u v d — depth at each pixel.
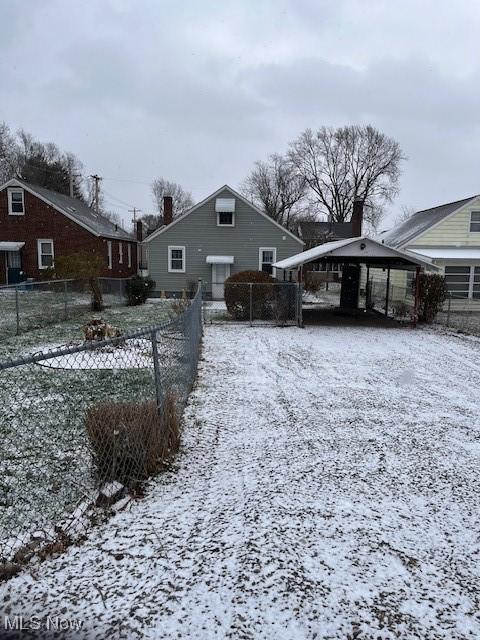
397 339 13.65
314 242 42.66
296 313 16.30
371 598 2.83
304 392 7.65
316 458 4.95
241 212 25.67
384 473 4.62
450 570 3.14
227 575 2.99
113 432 4.07
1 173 53.12
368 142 55.53
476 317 19.45
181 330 6.48
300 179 58.31
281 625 2.59
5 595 2.77
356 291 22.03
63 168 57.81
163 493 4.08
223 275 26.16
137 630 2.52
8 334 12.30
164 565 3.08
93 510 3.74
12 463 4.61
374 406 6.94
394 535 3.53
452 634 2.57
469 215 22.06
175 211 77.88
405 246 22.12
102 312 18.34
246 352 11.23
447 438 5.66
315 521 3.68
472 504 4.05
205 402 6.91
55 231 26.98
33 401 6.47
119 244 32.00
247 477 4.45
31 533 3.42
